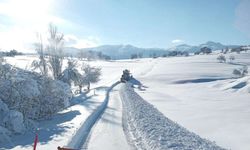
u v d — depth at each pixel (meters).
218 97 52.28
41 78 23.73
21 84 20.05
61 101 25.33
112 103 35.69
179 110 33.75
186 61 175.12
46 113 22.75
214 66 142.50
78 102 35.44
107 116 24.84
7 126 16.61
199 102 43.31
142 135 17.22
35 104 21.47
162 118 24.53
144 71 131.75
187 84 90.31
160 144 14.70
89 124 20.88
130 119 23.39
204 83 88.75
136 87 78.50
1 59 20.89
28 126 18.42
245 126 23.47
